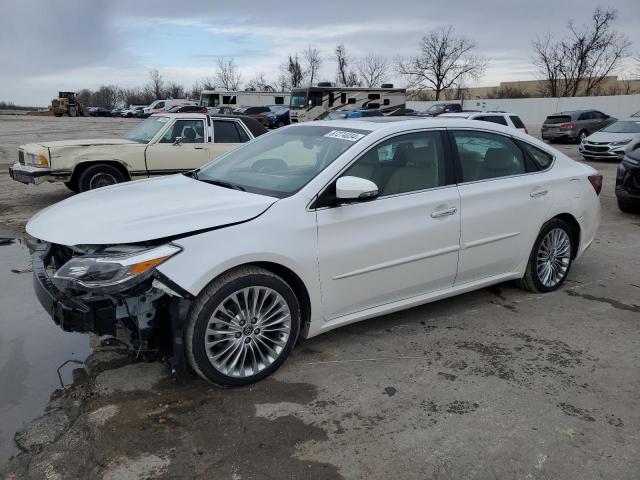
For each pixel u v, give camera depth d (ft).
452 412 10.17
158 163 31.32
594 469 8.67
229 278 10.32
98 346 12.67
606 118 88.63
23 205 30.89
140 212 10.61
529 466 8.72
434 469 8.62
